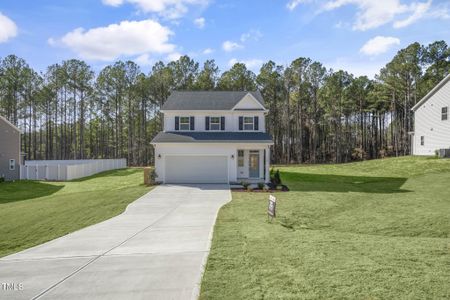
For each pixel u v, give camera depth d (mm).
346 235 10031
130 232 10969
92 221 13664
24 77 55375
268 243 8797
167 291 5836
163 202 17453
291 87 60281
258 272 6512
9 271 7164
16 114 56656
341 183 25359
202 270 6762
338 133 62812
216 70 57531
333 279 6059
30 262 7832
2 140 34094
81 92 59094
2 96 55031
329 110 60531
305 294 5449
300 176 29750
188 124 28234
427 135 34156
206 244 9039
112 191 21984
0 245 11727
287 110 59969
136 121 62844
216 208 15578
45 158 64375
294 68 59438
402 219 13125
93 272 6961
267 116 61156
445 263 6984
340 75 60125
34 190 27250
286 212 14562
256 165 27344
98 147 68125
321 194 19625
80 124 61062
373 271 6453
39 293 5902
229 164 25531
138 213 14680
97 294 5793
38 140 68000
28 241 11898
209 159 25719
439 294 5398
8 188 28281
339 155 62500
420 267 6711
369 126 67875
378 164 34031
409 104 54719
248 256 7594
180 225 11906
